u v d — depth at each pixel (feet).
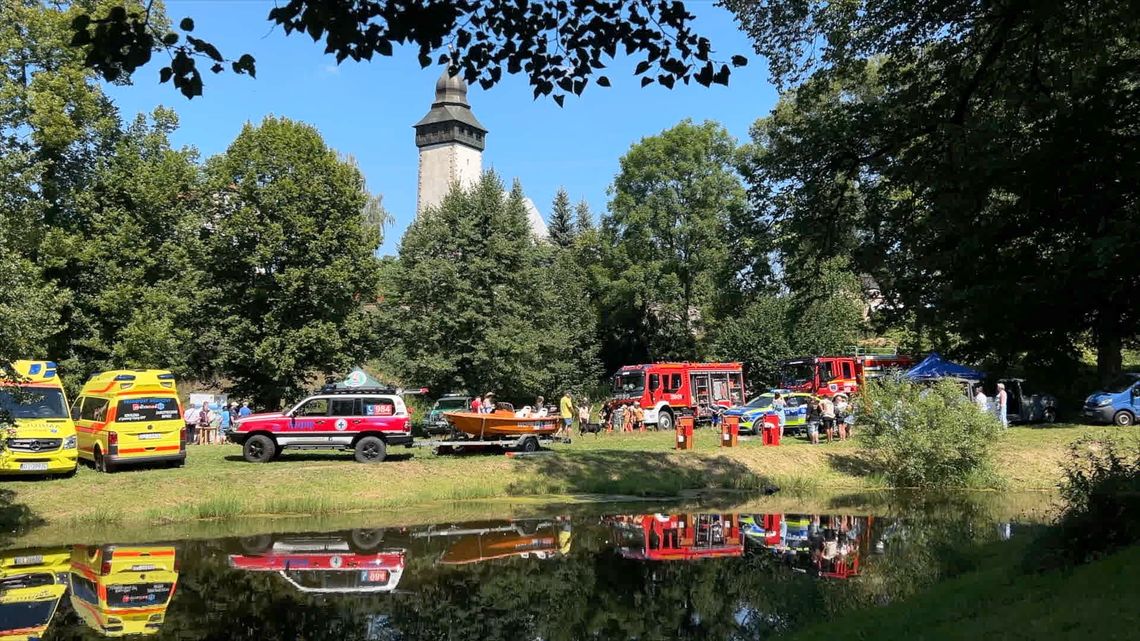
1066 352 35.22
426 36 23.88
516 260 134.31
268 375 111.75
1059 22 41.29
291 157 115.55
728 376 134.31
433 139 385.29
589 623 33.30
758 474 81.46
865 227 49.75
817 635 28.58
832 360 130.31
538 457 81.46
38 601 37.04
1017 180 33.76
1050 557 28.76
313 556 47.34
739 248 58.34
